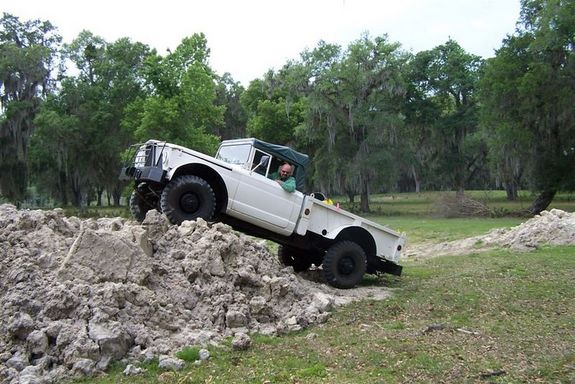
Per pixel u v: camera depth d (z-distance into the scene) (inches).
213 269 295.3
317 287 377.7
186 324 258.8
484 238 740.0
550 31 1298.0
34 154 1819.6
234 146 397.4
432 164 2268.7
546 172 1407.5
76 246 258.1
